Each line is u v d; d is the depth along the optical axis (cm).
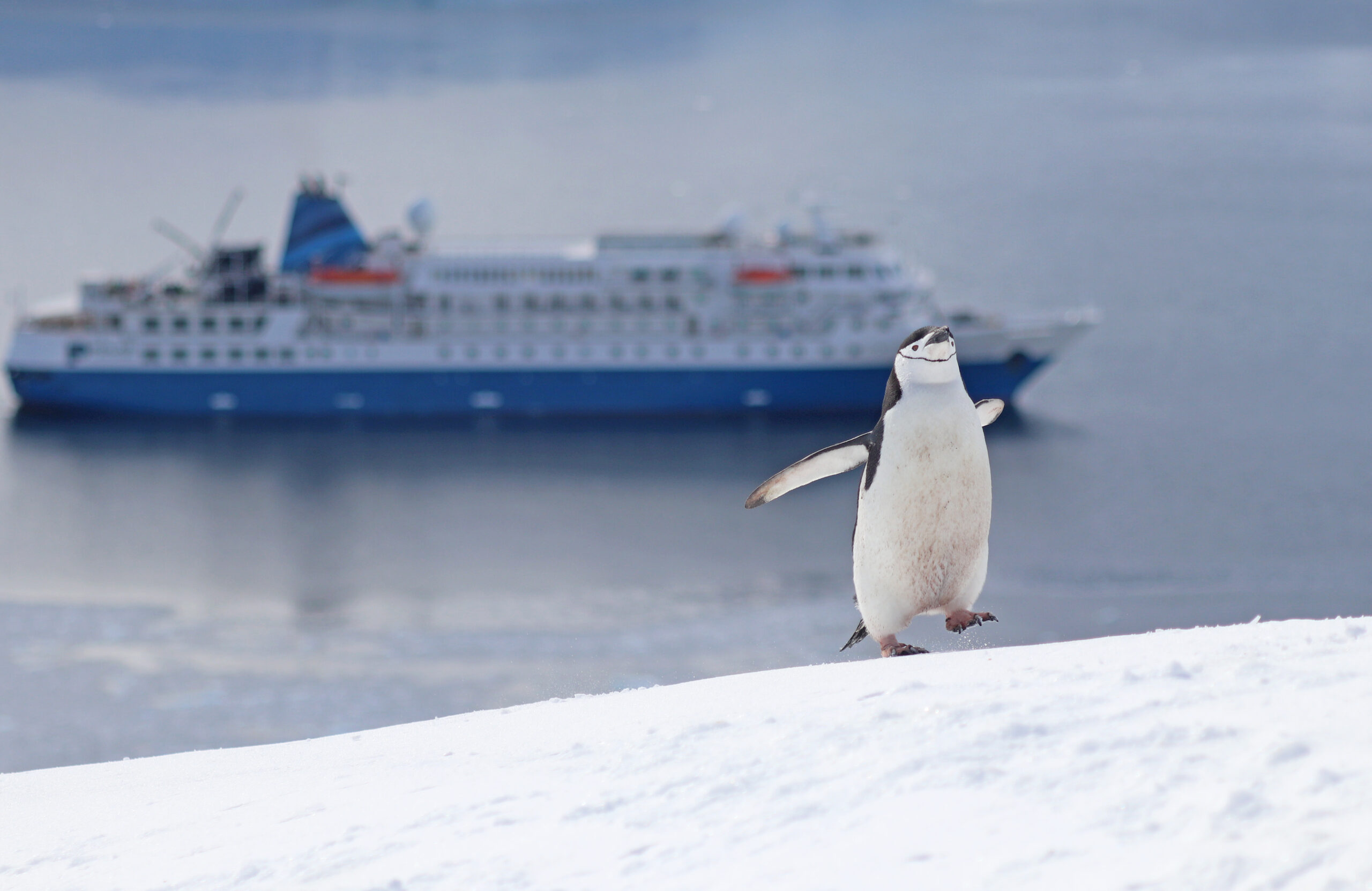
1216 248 17050
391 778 989
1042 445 9088
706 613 5806
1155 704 696
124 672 5109
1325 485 8119
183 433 8994
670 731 882
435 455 8475
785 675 1136
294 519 7444
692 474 8044
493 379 9062
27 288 14862
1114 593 6241
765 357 8894
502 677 5009
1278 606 6056
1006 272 15700
